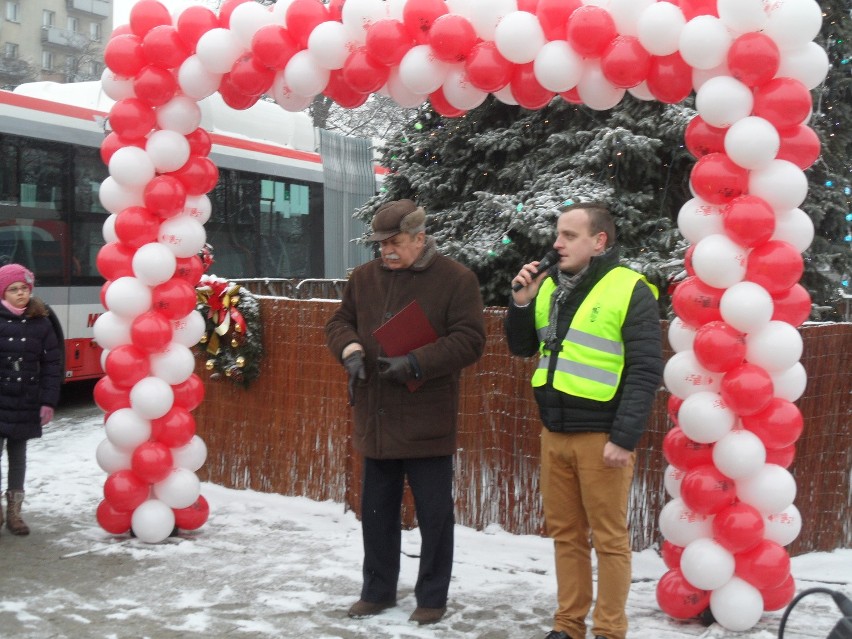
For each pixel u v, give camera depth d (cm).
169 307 556
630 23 422
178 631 428
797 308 427
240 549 548
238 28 489
